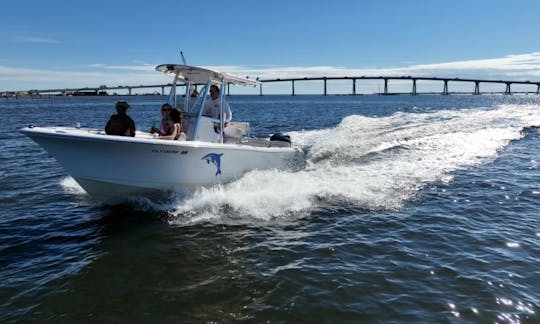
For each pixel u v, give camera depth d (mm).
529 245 5328
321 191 7645
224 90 7727
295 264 4773
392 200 7258
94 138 5680
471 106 39969
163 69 7328
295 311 3807
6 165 10406
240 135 8195
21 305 3920
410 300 3988
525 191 7848
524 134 15656
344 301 3971
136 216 6367
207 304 3930
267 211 6578
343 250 5164
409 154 11281
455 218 6363
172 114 6938
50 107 55438
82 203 7109
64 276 4484
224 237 5570
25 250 5211
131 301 3986
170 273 4551
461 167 9852
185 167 6586
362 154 11203
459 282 4332
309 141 13734
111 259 4891
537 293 4113
